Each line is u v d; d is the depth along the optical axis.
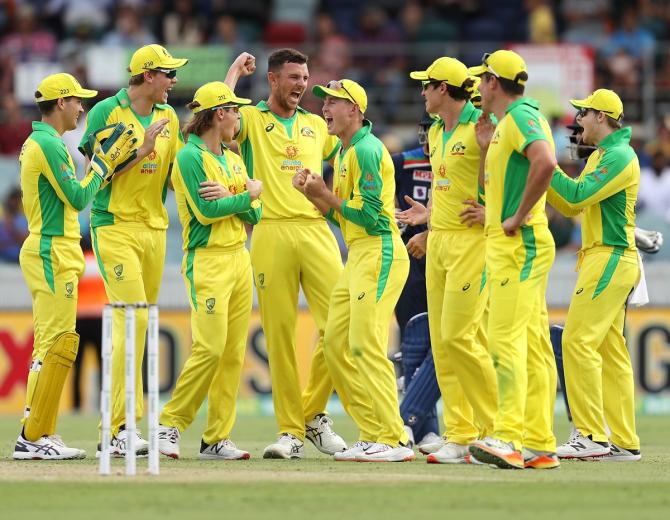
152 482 25.41
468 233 29.89
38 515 21.70
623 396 32.25
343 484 25.27
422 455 33.09
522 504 22.83
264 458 31.52
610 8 72.88
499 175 27.70
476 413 30.14
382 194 29.98
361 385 31.17
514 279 27.70
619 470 28.59
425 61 69.44
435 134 30.59
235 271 31.38
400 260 30.52
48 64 64.69
